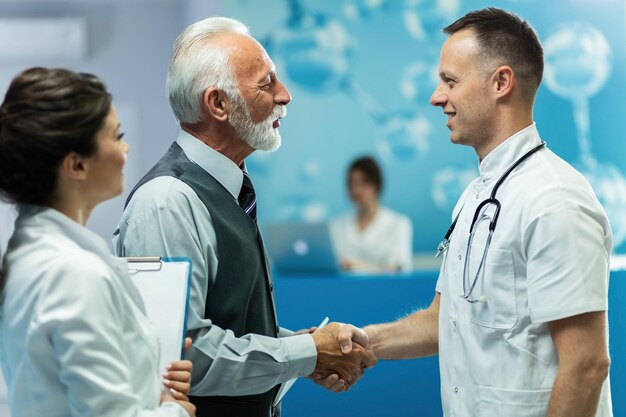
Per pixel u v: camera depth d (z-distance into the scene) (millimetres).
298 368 2076
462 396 1983
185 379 1666
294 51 6332
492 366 1906
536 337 1868
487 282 1912
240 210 2104
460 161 6461
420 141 6441
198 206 2025
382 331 2348
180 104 2115
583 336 1788
